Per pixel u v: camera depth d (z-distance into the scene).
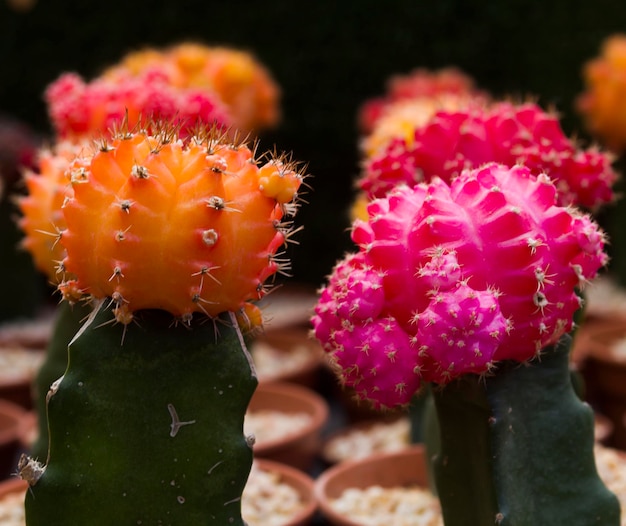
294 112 1.12
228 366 0.31
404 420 0.67
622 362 0.65
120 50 1.15
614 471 0.47
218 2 1.12
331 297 0.33
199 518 0.31
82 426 0.31
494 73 1.08
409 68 1.09
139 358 0.31
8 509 0.45
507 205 0.32
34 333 0.89
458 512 0.35
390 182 0.38
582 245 0.32
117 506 0.31
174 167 0.30
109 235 0.30
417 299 0.32
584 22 1.04
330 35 1.10
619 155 0.87
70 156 0.40
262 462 0.51
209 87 0.65
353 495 0.47
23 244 0.43
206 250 0.30
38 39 1.17
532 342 0.32
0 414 0.60
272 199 0.31
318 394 0.80
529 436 0.33
